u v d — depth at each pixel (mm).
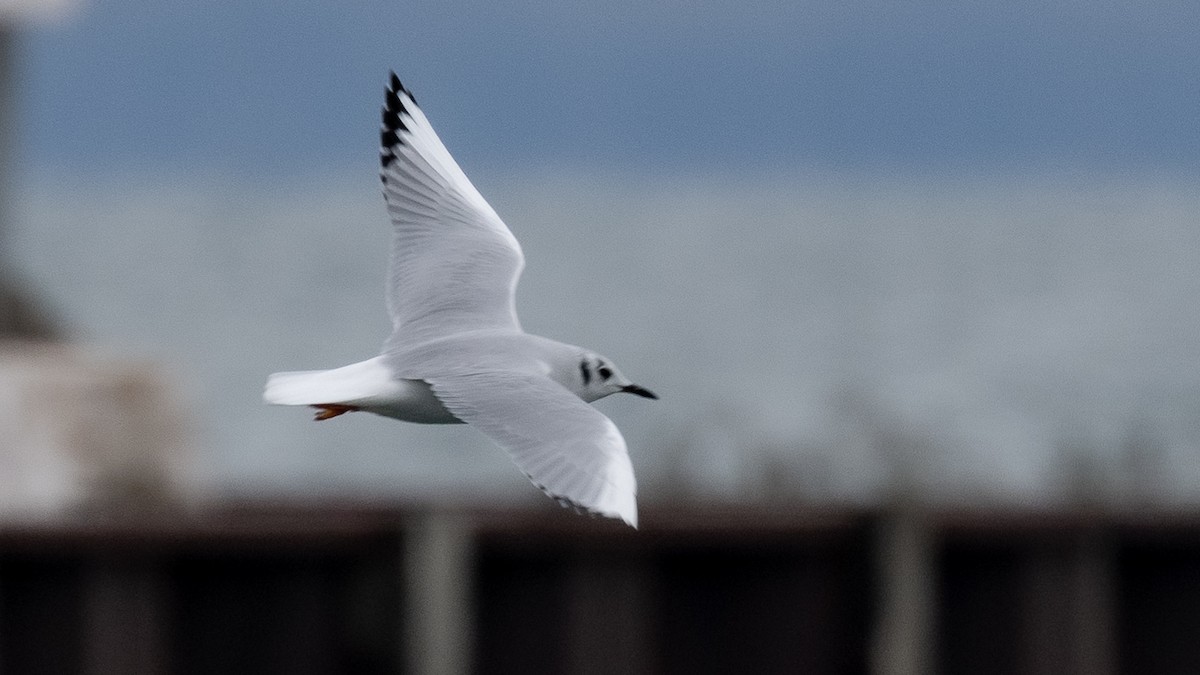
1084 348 59312
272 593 15078
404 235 10680
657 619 16078
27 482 15523
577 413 8422
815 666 16438
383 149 10805
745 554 16312
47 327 18750
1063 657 17188
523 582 15672
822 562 16562
